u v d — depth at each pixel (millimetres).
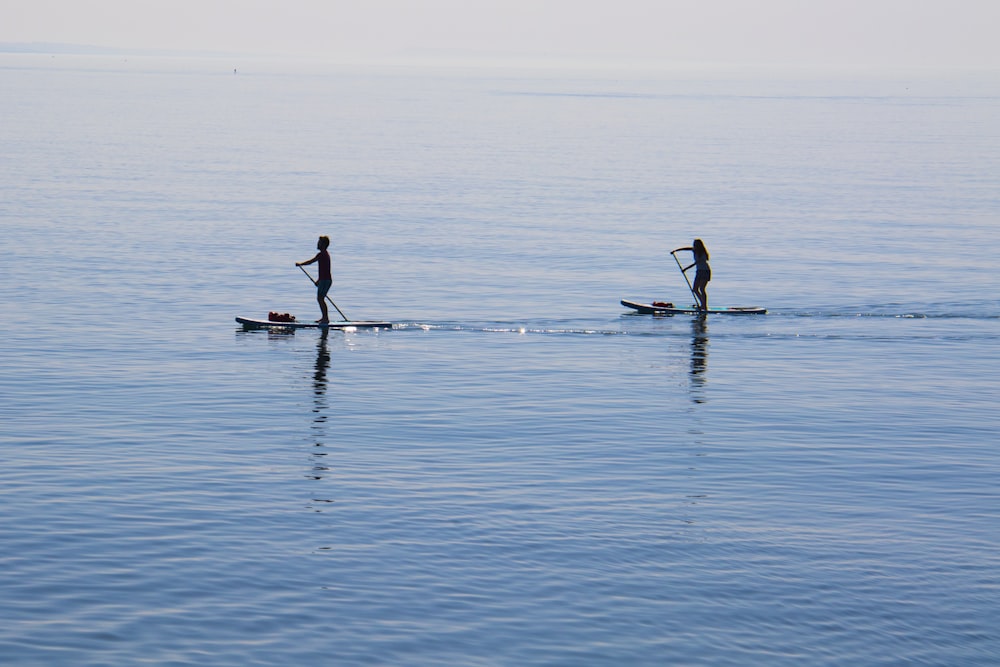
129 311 35781
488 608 15227
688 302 39375
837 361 31125
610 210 64688
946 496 19938
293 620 14727
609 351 31906
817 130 147000
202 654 13789
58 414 24031
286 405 25281
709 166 94375
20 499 18688
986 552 17438
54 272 41938
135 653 13758
